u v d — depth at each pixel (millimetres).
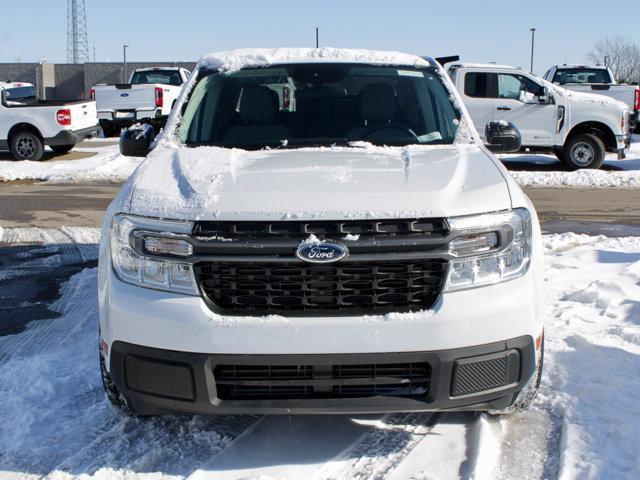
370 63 4672
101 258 3256
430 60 4859
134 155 4574
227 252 2877
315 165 3445
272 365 2861
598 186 12531
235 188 3082
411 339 2844
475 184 3160
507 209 3055
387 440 3338
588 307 5246
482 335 2908
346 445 3297
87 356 4395
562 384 3885
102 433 3438
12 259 7066
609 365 4109
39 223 9008
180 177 3334
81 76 57281
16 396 3846
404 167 3396
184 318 2881
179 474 3088
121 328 2996
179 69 22438
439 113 4332
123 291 3014
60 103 16844
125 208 3123
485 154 3738
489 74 14578
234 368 2908
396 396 2926
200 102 4426
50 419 3602
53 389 3910
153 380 2965
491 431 3369
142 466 3145
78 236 8156
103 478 3057
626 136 14547
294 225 2881
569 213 9828
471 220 2939
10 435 3453
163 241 2949
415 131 4188
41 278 6340
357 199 2943
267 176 3242
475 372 2934
